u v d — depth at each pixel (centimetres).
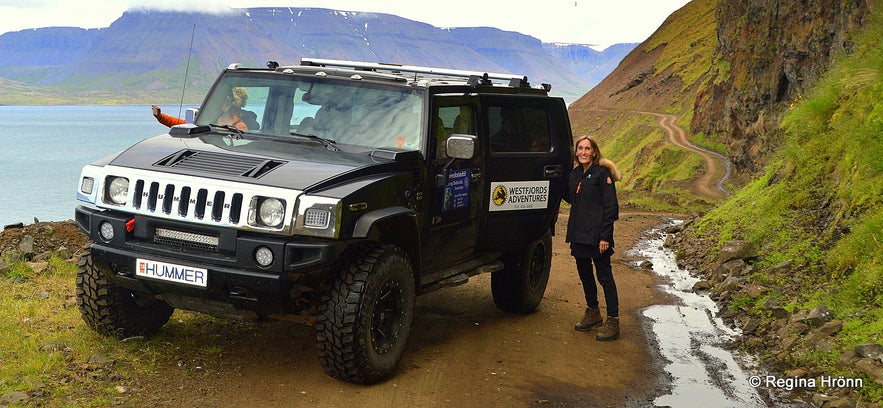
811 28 3256
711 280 1101
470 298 926
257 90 660
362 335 539
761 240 1170
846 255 887
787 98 3925
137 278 542
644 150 9544
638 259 1339
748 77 4853
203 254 525
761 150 4247
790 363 693
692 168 7288
